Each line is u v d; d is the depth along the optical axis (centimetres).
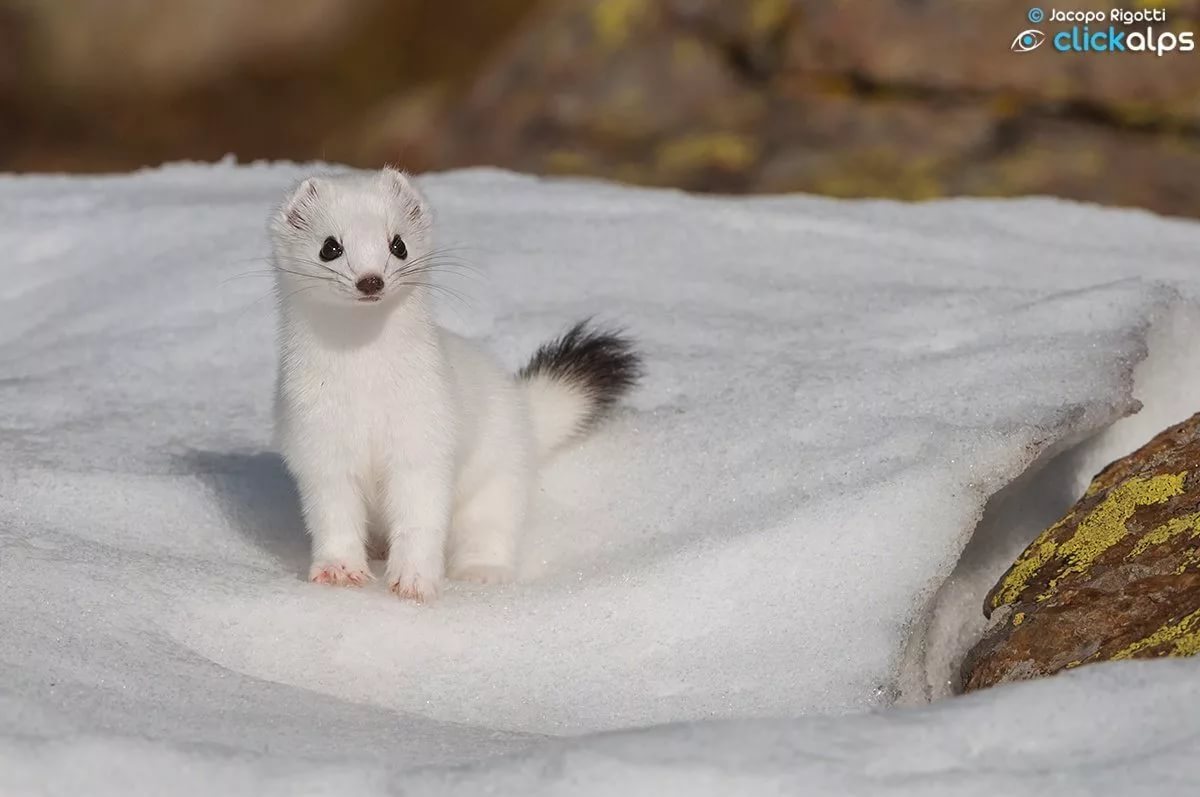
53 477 948
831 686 774
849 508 890
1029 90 1989
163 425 1100
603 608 827
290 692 718
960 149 1961
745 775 571
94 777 574
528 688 771
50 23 3353
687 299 1265
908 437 963
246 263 1319
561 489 994
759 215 1421
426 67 3262
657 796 564
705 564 856
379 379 855
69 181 1574
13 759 574
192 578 809
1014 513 1008
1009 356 1066
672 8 2239
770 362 1134
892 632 812
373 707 723
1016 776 569
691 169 2045
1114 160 1911
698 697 767
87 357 1213
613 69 2217
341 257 839
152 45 3344
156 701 673
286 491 992
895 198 1909
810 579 849
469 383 921
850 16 2077
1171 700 604
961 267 1319
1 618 727
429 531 866
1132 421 1059
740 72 2162
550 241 1366
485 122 2270
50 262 1376
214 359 1207
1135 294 1144
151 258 1358
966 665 819
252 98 3284
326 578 849
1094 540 842
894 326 1182
